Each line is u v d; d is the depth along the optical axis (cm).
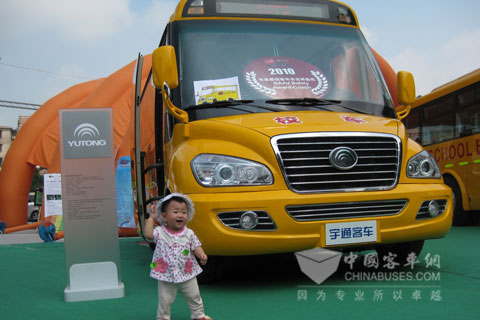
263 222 452
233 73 564
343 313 377
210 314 384
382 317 364
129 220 1213
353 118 522
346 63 611
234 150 471
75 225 461
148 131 787
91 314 398
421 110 1344
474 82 1109
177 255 350
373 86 610
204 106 537
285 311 388
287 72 578
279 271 565
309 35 622
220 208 448
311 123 489
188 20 606
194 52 576
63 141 465
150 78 774
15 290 507
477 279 496
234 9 623
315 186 469
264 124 486
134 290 492
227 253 452
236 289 477
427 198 499
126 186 1221
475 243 788
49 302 446
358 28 666
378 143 492
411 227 491
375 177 487
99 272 460
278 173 461
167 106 521
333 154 472
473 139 1116
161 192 673
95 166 469
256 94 550
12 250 880
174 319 376
